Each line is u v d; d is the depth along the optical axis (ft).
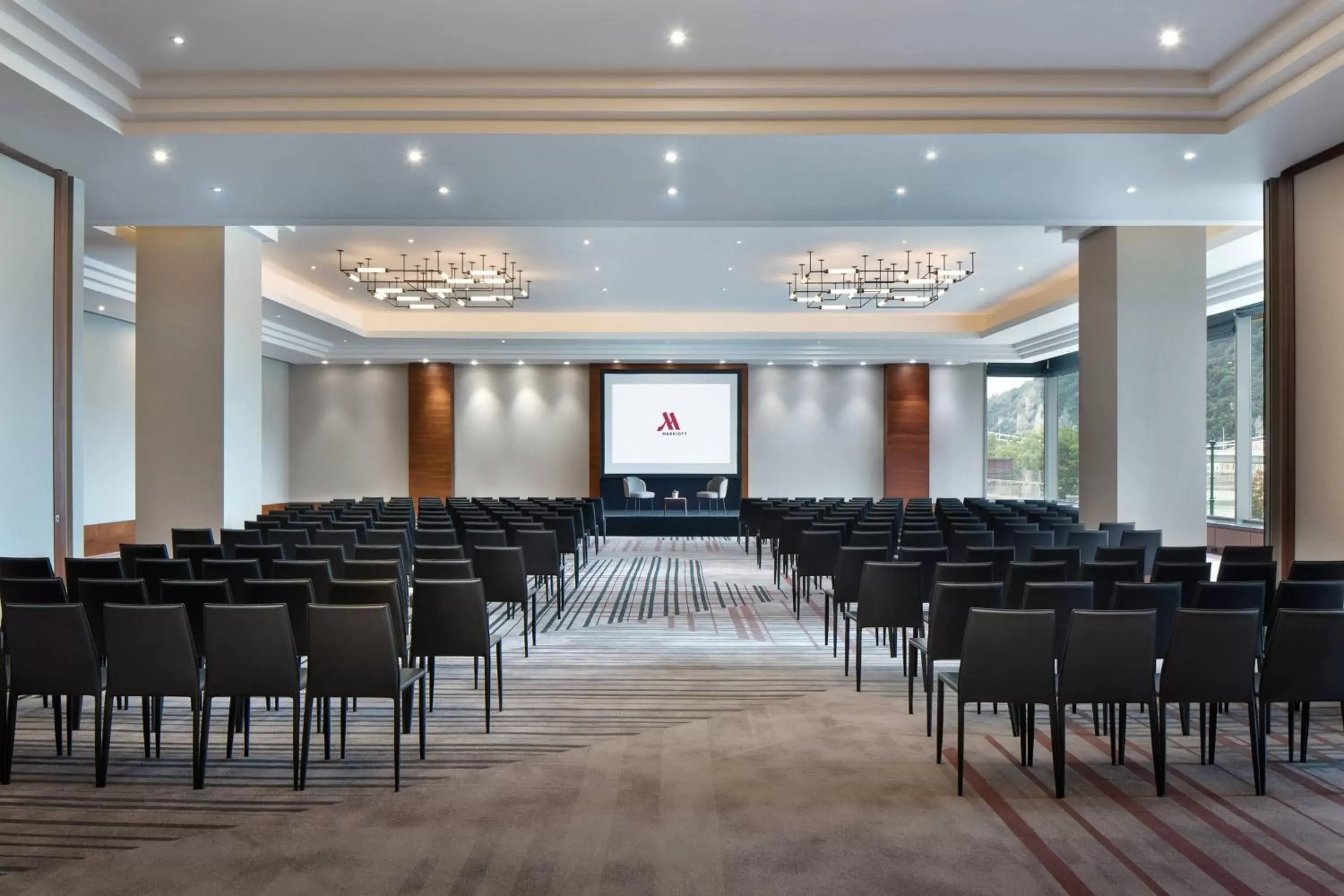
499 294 52.60
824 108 21.53
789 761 13.71
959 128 22.03
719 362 68.85
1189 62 20.53
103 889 9.59
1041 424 71.20
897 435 69.26
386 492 69.15
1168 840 10.80
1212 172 24.84
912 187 26.20
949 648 14.71
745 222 30.09
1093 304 34.47
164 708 16.80
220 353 33.37
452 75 21.03
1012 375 70.95
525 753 14.11
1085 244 35.06
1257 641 12.24
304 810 11.78
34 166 23.41
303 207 27.96
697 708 16.76
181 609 12.35
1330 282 23.36
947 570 16.78
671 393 68.80
